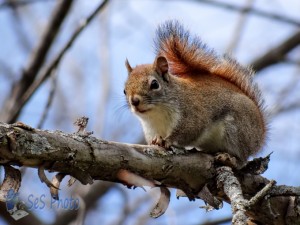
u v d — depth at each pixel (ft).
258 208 29.58
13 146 22.95
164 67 38.99
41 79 42.91
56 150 24.09
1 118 50.39
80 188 53.62
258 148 39.68
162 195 28.04
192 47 40.98
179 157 28.53
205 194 29.09
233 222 23.81
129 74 40.22
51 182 24.72
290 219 30.63
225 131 38.11
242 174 31.07
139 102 37.83
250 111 38.93
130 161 26.55
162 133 38.81
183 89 38.63
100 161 25.41
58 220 51.29
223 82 40.24
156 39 40.81
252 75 41.88
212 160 29.37
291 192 29.35
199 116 38.11
